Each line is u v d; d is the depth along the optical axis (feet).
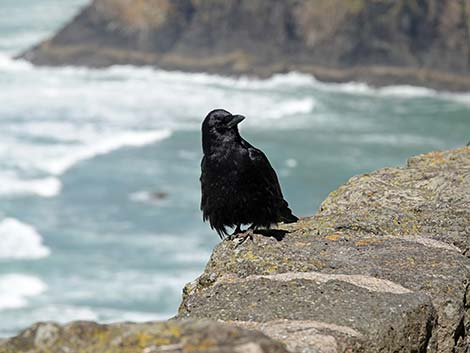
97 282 80.28
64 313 74.38
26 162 120.98
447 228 22.25
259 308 17.22
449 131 160.35
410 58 198.29
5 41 230.27
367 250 20.63
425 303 17.56
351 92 191.83
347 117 165.68
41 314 74.13
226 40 208.54
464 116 172.45
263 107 171.22
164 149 133.49
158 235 92.94
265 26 206.59
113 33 211.00
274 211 22.43
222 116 21.94
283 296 17.63
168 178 117.19
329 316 16.60
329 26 203.00
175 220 98.32
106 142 134.92
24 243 89.56
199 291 19.97
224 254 20.65
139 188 111.34
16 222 96.07
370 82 195.72
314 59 202.80
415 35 199.62
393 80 195.52
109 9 212.02
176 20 211.82
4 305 75.61
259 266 19.83
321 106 174.09
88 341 11.74
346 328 16.20
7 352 11.57
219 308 17.57
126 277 81.05
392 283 18.62
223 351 11.16
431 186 25.05
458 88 192.75
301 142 144.25
